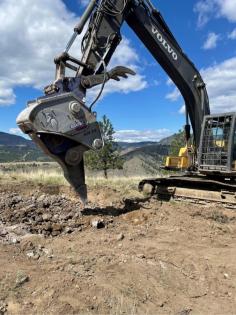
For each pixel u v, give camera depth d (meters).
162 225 9.81
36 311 5.04
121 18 11.09
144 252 7.59
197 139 13.03
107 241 8.26
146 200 12.57
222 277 6.67
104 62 10.58
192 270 6.87
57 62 10.00
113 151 30.83
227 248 8.19
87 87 10.11
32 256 6.98
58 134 9.13
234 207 11.68
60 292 5.50
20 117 8.84
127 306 5.38
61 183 14.99
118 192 13.94
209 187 12.69
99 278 6.11
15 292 5.42
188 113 13.22
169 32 12.53
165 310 5.49
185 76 12.73
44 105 8.94
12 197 12.20
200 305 5.75
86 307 5.22
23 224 9.13
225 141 11.85
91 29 10.70
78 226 9.44
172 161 13.87
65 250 7.52
